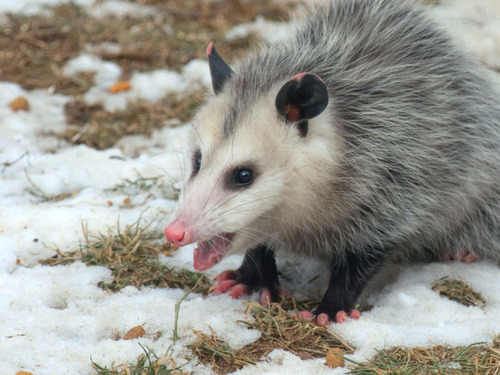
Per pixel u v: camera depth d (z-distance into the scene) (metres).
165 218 6.83
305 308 5.86
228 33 10.57
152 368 4.72
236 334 5.20
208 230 4.99
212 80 5.78
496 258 6.64
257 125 5.14
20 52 9.85
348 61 5.82
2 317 5.27
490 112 6.25
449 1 8.03
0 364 4.73
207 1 11.48
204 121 5.37
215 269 6.38
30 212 6.77
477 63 6.57
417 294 5.82
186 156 5.68
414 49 6.04
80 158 7.97
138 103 8.98
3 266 6.02
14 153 7.93
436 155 5.71
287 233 5.65
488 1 9.83
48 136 8.34
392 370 4.74
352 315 5.51
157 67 9.77
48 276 5.88
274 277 6.03
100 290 5.74
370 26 6.15
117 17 10.90
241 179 5.09
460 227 6.40
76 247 6.39
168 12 11.13
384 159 5.52
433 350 5.01
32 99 8.90
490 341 5.12
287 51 5.96
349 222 5.56
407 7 6.46
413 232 5.80
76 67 9.62
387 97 5.69
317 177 5.27
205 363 4.91
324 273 6.38
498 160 6.29
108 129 8.53
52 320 5.27
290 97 5.08
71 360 4.84
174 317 5.36
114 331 5.25
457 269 6.38
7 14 10.71
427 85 5.86
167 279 6.03
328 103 5.36
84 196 7.16
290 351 5.07
